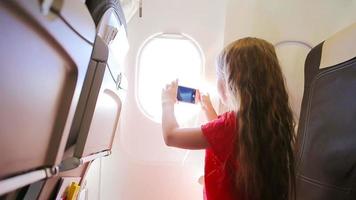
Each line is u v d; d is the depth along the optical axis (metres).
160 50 1.28
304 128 1.08
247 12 1.26
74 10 0.36
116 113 0.88
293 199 0.85
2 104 0.28
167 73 1.28
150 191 1.31
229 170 0.80
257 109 0.78
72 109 0.45
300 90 1.28
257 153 0.76
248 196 0.76
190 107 1.25
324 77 1.00
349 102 0.86
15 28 0.27
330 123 0.93
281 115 0.81
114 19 0.73
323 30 1.29
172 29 1.28
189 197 1.32
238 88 0.82
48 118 0.39
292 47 1.28
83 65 0.44
